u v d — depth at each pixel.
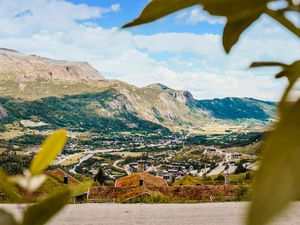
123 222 11.91
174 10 0.46
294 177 0.34
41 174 0.58
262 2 0.45
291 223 9.28
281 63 0.46
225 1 0.45
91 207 13.29
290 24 0.45
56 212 0.51
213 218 12.49
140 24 0.47
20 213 0.51
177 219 12.41
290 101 0.38
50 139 0.61
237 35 0.48
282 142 0.36
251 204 0.33
